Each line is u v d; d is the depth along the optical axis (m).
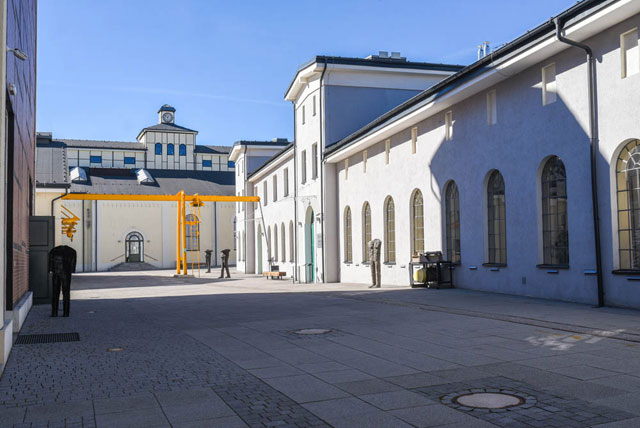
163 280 36.03
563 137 13.70
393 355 7.70
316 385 6.17
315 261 28.92
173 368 7.23
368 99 28.23
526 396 5.49
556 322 10.04
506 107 15.86
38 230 17.36
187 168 72.50
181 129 72.44
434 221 19.69
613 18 11.72
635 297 11.64
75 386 6.34
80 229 57.38
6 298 10.88
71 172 63.09
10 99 9.66
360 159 25.52
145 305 16.83
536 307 12.45
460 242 18.17
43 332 10.88
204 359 7.80
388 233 23.48
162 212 61.22
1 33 7.27
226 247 64.31
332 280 27.81
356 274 25.84
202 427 4.83
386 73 28.45
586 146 12.95
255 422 4.93
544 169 14.56
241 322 11.80
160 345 9.07
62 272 13.78
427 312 12.42
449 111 18.81
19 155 12.16
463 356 7.48
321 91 27.77
